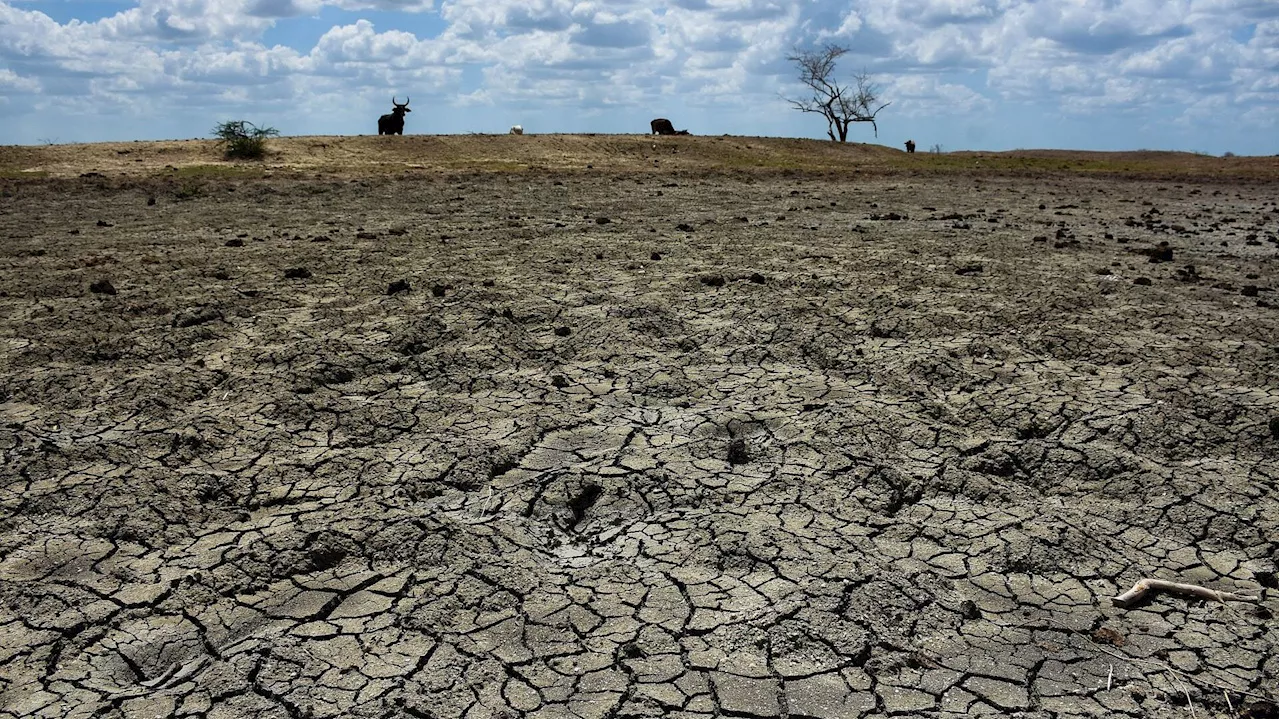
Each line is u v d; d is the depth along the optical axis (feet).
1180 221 54.85
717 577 14.06
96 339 25.02
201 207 58.49
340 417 19.89
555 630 12.80
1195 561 14.65
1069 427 19.27
